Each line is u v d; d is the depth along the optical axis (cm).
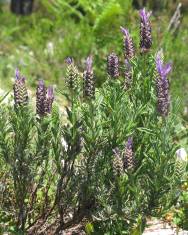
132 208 512
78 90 499
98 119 501
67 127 511
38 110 503
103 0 1220
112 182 527
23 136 508
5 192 557
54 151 510
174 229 583
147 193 510
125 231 534
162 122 486
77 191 529
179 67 949
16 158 516
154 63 527
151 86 525
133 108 516
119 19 1069
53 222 555
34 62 1160
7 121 552
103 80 991
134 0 1199
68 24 1326
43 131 507
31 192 567
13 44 1409
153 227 584
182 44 1005
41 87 500
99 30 1052
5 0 2161
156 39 980
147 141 529
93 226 544
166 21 1087
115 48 1011
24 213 537
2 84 970
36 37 1331
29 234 545
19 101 503
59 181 525
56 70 1103
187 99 865
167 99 479
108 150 518
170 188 509
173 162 503
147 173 507
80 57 1142
